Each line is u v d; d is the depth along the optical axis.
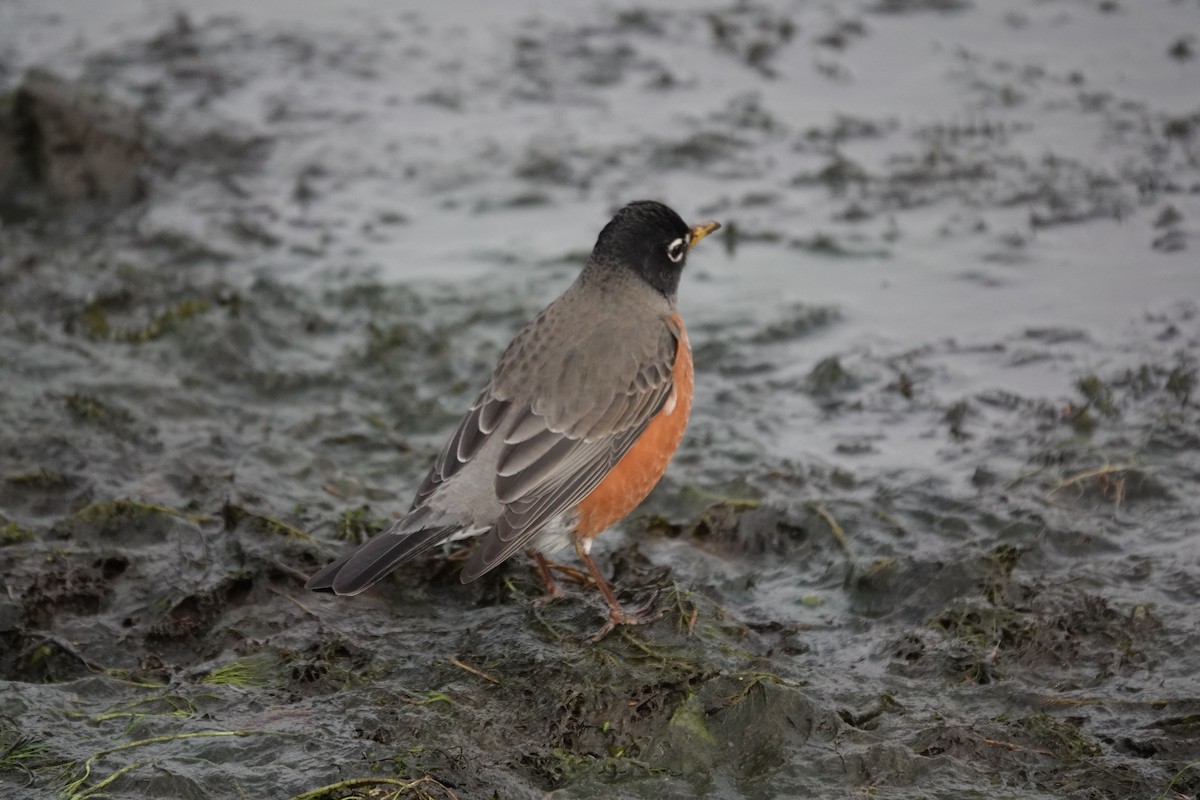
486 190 18.84
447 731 9.03
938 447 12.91
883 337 15.00
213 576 10.86
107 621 10.48
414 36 23.84
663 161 19.25
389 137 20.41
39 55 23.03
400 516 11.97
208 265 17.02
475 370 14.55
